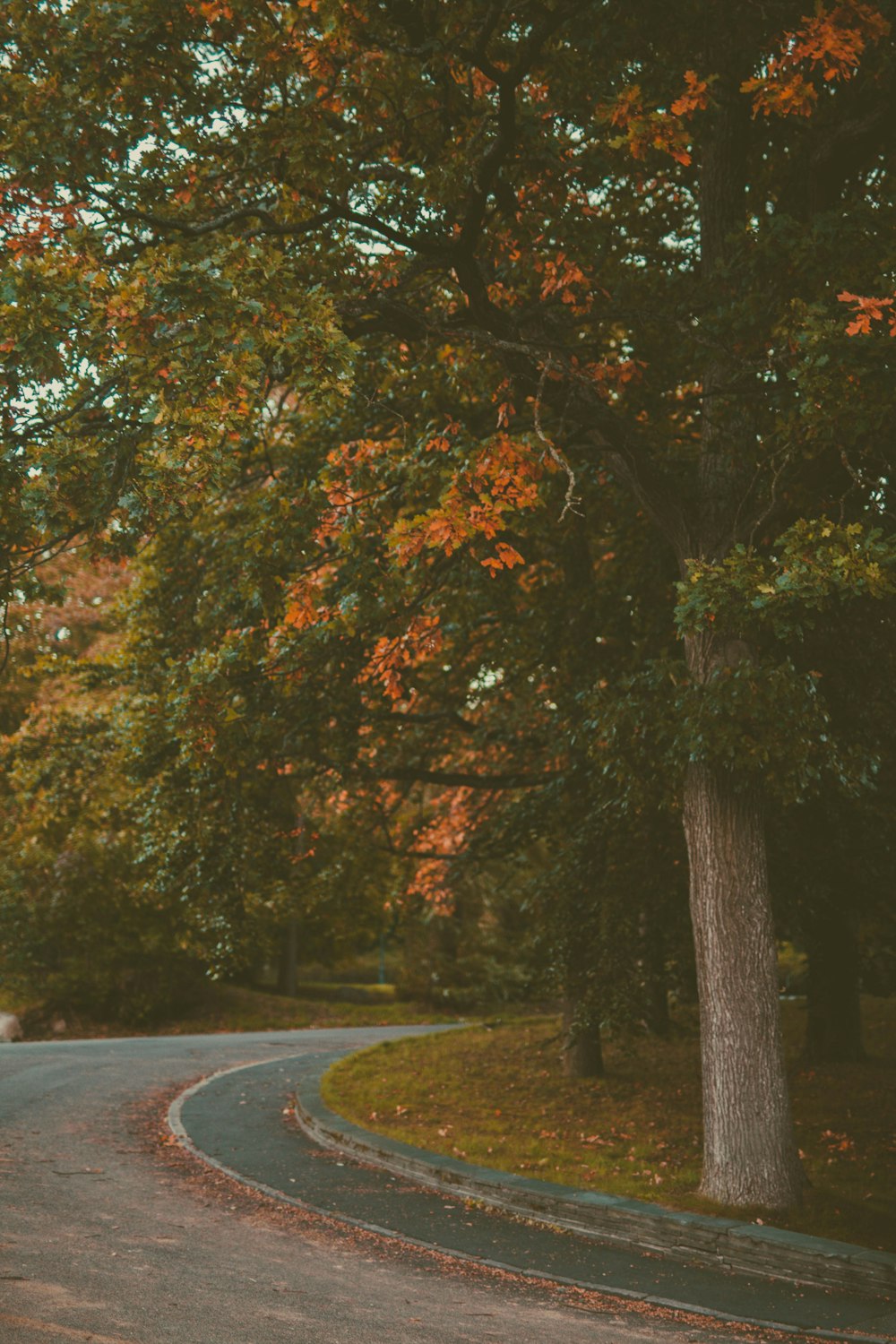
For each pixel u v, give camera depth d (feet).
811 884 42.93
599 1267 28.71
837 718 40.81
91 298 25.40
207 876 46.19
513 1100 50.80
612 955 43.60
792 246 31.73
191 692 39.45
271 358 27.37
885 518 36.47
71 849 97.25
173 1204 33.06
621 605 47.75
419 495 36.60
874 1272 26.58
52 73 29.78
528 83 36.83
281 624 41.24
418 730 58.90
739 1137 32.83
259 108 33.65
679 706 32.45
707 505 37.29
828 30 28.27
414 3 30.94
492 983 112.16
